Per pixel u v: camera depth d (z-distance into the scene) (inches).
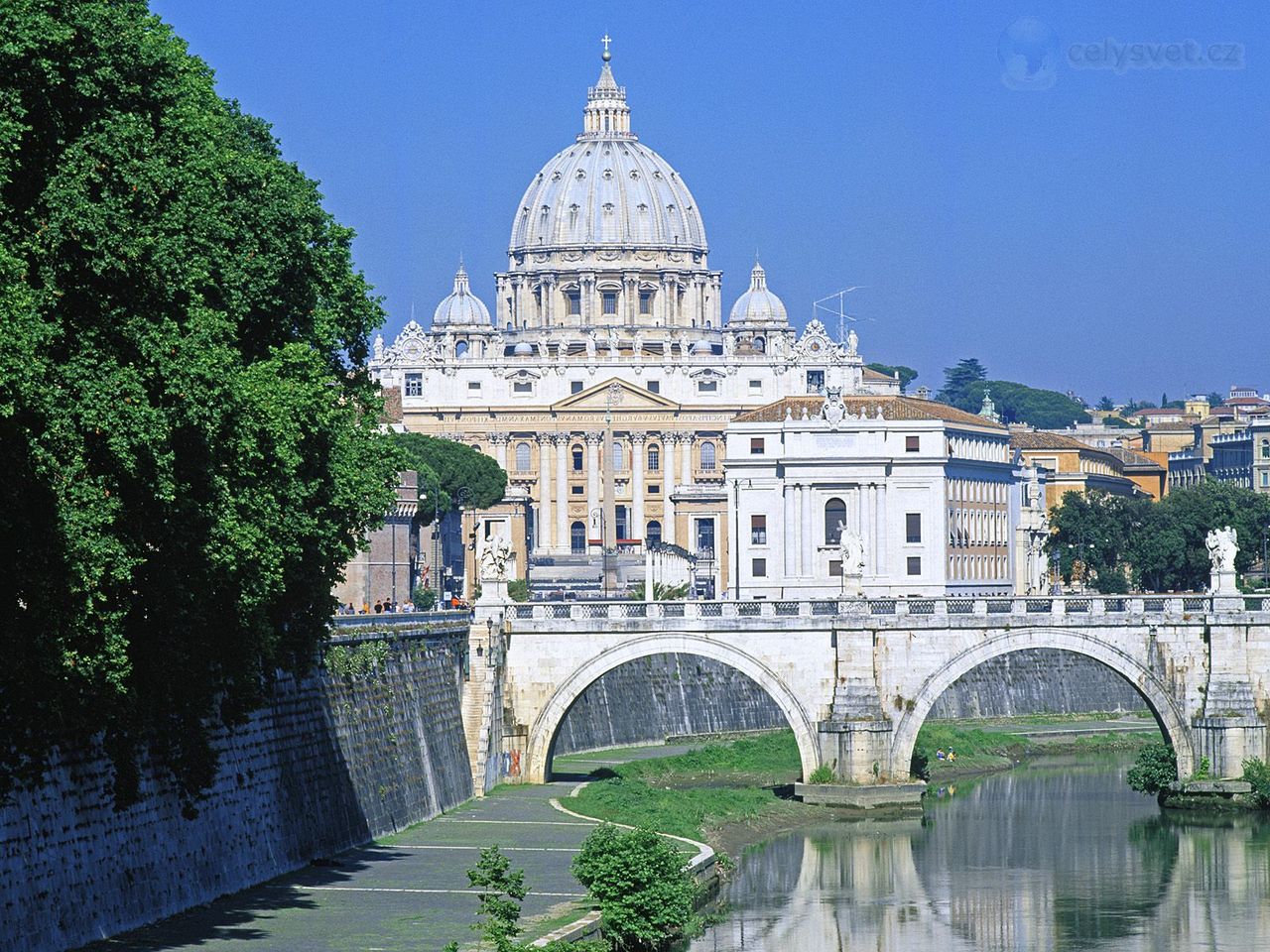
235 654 3563.0
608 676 7559.1
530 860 4522.6
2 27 2871.6
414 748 5182.1
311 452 3875.5
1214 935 4471.0
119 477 3011.8
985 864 5260.8
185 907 3742.6
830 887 4958.2
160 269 3083.2
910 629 6122.1
